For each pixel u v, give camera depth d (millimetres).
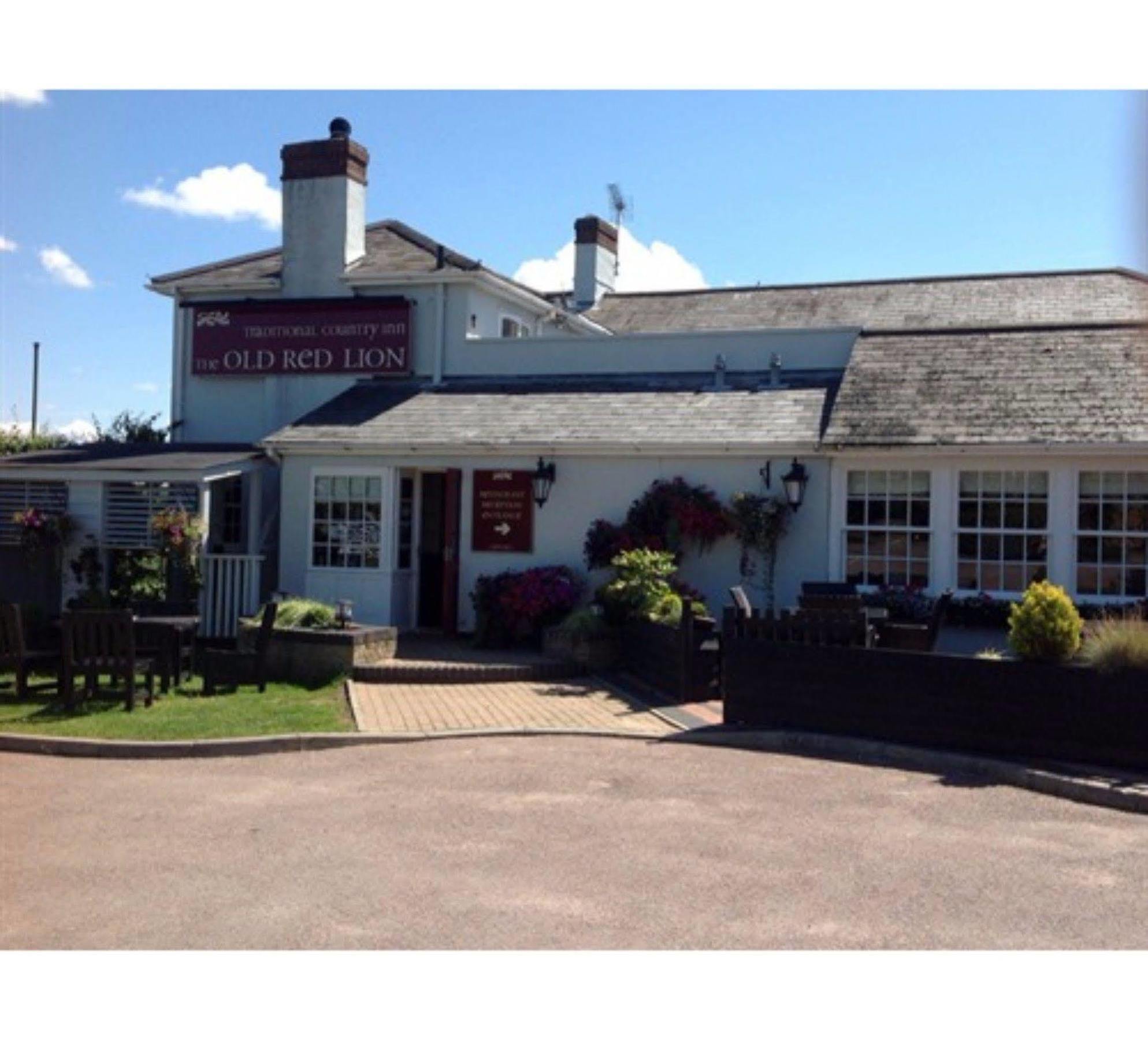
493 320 23391
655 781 10289
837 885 7395
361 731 12250
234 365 22875
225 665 14781
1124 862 7891
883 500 17312
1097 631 11266
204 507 18766
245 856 8070
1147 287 26375
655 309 29781
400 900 7105
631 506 18234
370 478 19531
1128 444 15844
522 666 15664
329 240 22688
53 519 18875
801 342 20266
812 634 12586
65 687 13883
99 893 7281
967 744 11227
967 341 19328
